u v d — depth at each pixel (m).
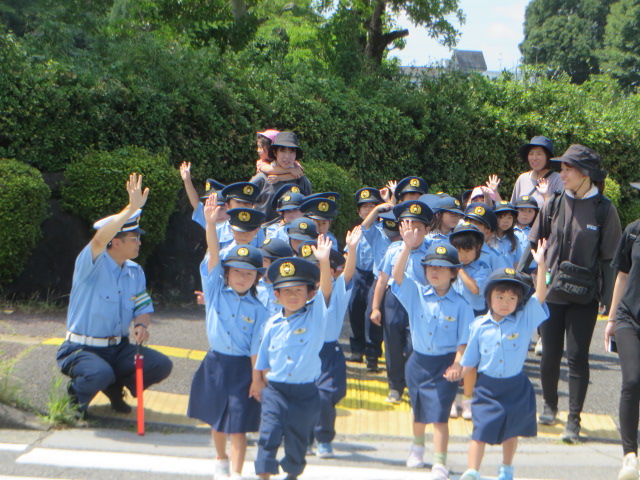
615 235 8.50
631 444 6.99
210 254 6.88
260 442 6.41
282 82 17.00
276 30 26.34
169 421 8.44
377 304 9.52
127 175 12.93
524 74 22.12
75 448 7.32
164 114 14.33
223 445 6.80
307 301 6.66
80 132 13.59
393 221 10.46
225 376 6.75
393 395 9.60
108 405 8.74
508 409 6.91
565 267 8.52
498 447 8.57
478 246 9.22
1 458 6.89
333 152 17.14
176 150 14.77
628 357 7.12
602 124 21.03
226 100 15.30
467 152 19.25
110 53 15.35
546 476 7.39
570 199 8.63
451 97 19.23
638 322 7.23
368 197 11.06
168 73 14.90
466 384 7.43
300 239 8.64
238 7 21.84
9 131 12.96
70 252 12.85
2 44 13.12
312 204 9.45
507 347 6.96
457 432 8.84
